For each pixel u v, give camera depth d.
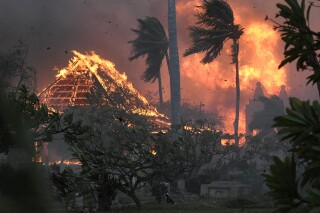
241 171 43.84
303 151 3.05
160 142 26.02
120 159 24.14
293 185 3.18
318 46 3.57
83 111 46.16
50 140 18.48
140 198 33.84
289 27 3.56
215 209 25.59
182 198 35.69
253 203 27.06
